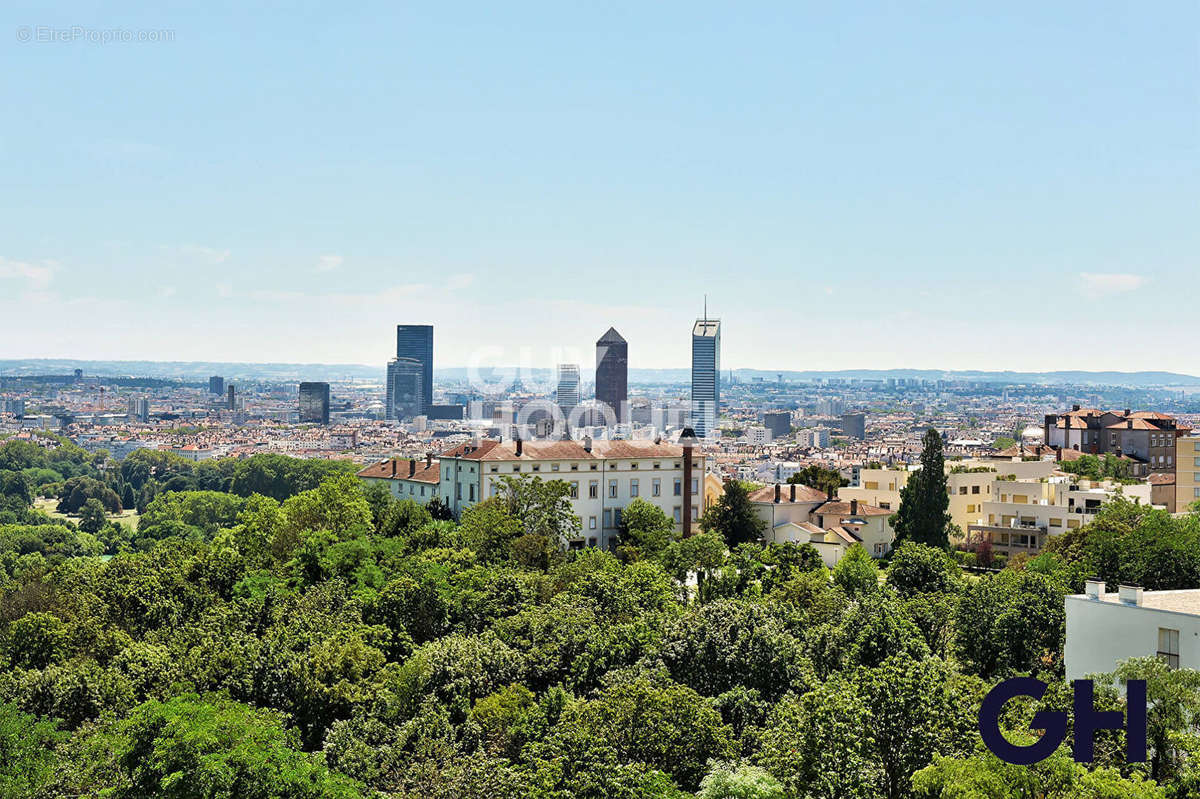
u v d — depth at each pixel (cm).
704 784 8088
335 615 13275
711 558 18350
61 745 9569
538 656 11875
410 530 19388
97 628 12594
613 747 8875
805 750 7525
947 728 7356
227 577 15300
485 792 8650
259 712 10031
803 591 14788
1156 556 14300
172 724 8700
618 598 13638
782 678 11125
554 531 19938
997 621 12069
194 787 8438
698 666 11356
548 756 8975
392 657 12588
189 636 12394
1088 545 16650
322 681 11106
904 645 11000
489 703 10425
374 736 10188
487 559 17025
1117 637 9938
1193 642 9419
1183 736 7419
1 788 8762
